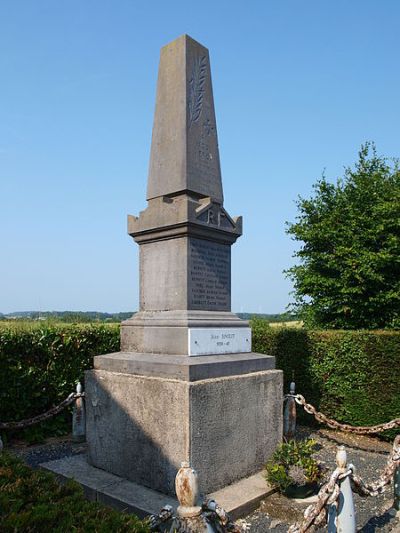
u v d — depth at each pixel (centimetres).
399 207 1213
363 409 846
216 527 275
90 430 583
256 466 555
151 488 500
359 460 696
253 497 482
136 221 623
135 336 595
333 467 646
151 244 616
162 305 592
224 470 509
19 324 865
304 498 491
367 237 1247
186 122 611
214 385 502
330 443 797
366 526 462
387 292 1216
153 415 503
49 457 705
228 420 518
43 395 825
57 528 229
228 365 542
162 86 649
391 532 449
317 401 915
